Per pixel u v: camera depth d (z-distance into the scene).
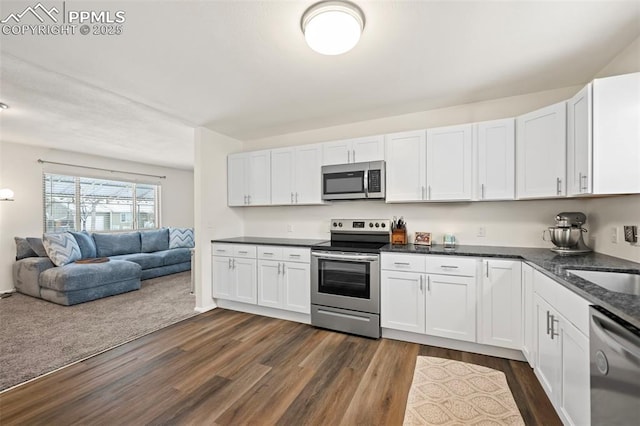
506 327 2.22
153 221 6.52
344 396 1.83
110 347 2.52
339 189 3.13
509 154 2.43
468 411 1.68
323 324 2.91
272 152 3.59
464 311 2.36
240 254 3.43
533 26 1.67
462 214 2.91
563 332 1.50
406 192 2.86
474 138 2.58
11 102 2.77
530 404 1.73
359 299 2.74
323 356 2.35
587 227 2.38
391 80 2.36
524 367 2.15
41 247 4.21
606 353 1.09
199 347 2.53
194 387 1.94
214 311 3.51
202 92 2.56
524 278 2.12
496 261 2.25
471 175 2.59
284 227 3.89
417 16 1.58
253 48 1.89
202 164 3.53
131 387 1.94
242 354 2.39
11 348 2.49
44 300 3.88
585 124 1.74
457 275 2.38
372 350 2.45
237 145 4.11
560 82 2.40
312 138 3.69
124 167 5.85
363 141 3.06
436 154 2.73
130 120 3.30
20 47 1.85
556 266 1.72
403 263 2.58
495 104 2.76
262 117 3.21
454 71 2.21
